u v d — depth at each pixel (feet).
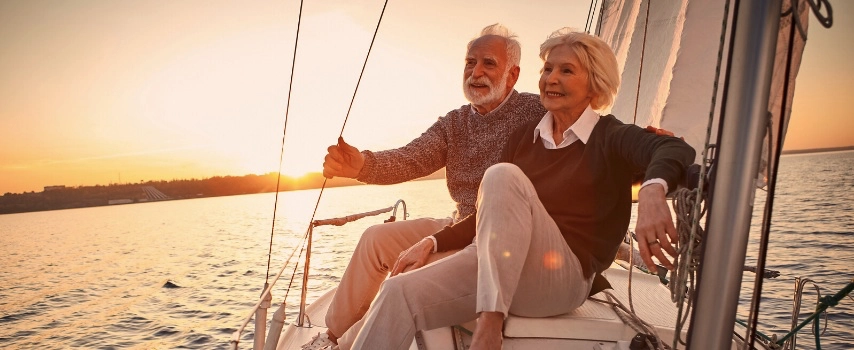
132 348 92.02
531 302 6.73
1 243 440.45
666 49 10.14
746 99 3.76
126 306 133.18
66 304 155.84
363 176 9.35
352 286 8.80
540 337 6.78
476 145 9.75
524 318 6.87
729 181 3.83
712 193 3.92
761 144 3.80
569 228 6.97
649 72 10.55
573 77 7.03
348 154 9.07
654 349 6.17
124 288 168.66
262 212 583.17
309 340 9.44
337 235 218.38
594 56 7.03
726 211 3.84
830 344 30.66
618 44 12.28
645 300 9.38
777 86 4.43
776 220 131.75
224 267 184.44
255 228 365.81
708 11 8.73
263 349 7.95
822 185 232.12
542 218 6.41
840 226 112.68
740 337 7.01
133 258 256.32
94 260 266.16
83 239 416.87
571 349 6.59
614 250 7.15
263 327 7.86
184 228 435.94
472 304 6.57
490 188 6.19
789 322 35.73
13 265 275.39
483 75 9.32
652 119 10.32
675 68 9.12
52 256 308.19
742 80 3.77
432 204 420.77
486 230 6.09
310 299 92.79
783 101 3.92
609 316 7.10
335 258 150.00
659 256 4.90
